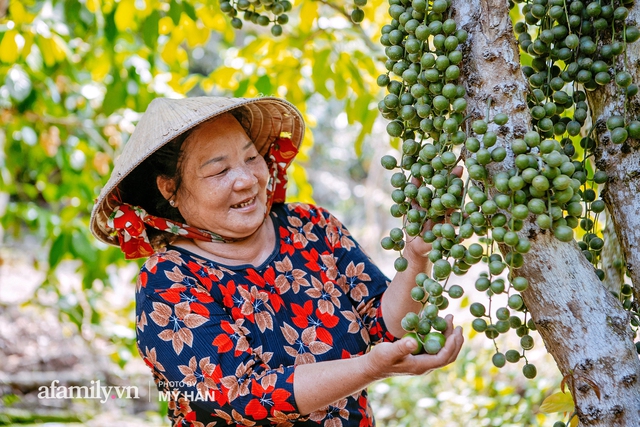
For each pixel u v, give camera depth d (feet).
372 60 10.09
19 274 23.65
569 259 4.30
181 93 11.67
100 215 6.16
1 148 13.47
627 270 4.94
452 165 4.41
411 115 4.67
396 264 5.08
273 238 6.15
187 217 5.89
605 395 4.22
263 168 5.91
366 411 6.17
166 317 5.29
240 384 5.03
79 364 17.70
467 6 4.50
